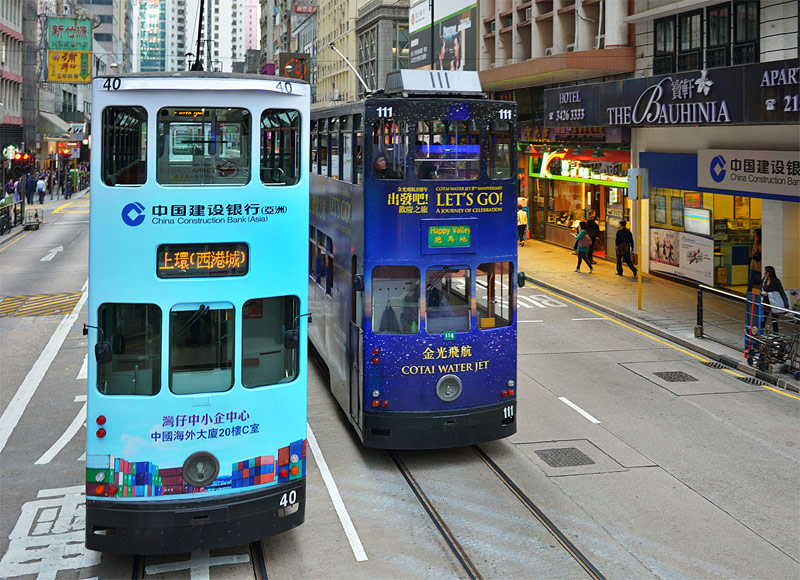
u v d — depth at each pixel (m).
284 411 9.04
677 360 18.30
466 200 12.00
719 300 23.77
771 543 9.73
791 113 18.22
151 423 8.58
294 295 9.07
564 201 35.97
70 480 11.76
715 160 23.23
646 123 23.75
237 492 8.83
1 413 14.84
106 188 8.38
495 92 41.19
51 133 69.81
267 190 8.77
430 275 11.97
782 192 20.50
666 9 25.09
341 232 13.66
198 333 8.68
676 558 9.34
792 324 17.02
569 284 26.77
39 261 32.16
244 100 8.59
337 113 13.93
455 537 9.89
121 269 8.45
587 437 13.45
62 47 40.75
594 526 10.18
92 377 8.53
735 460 12.42
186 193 8.50
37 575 8.99
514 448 12.99
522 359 18.30
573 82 33.47
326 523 10.31
